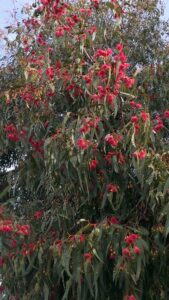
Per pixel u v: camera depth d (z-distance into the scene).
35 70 2.63
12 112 2.76
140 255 2.09
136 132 2.19
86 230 2.21
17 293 2.49
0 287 2.56
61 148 2.27
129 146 2.20
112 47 3.00
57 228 2.44
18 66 3.07
